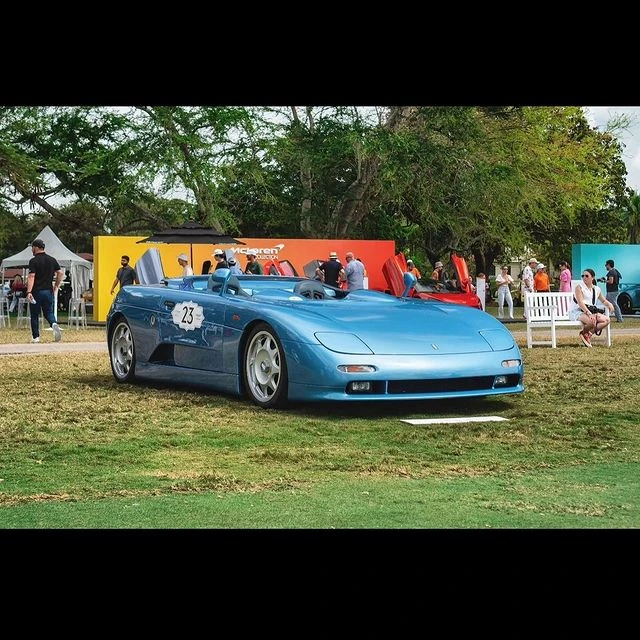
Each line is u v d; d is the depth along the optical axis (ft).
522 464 16.85
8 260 91.91
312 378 22.70
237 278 27.96
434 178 105.09
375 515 12.89
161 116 98.12
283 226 118.62
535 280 80.12
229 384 25.31
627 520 12.62
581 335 47.55
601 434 20.11
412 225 124.77
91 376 31.89
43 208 118.21
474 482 15.21
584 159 134.31
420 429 20.92
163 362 28.02
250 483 15.10
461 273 78.18
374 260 91.30
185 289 28.30
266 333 24.09
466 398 24.43
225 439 19.53
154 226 112.57
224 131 98.78
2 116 106.32
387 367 22.54
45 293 51.62
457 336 24.11
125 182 98.78
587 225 167.43
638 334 58.85
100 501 13.75
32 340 53.62
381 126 104.06
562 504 13.58
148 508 13.32
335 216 110.52
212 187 99.81
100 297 81.10
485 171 104.83
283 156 107.24
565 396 26.71
